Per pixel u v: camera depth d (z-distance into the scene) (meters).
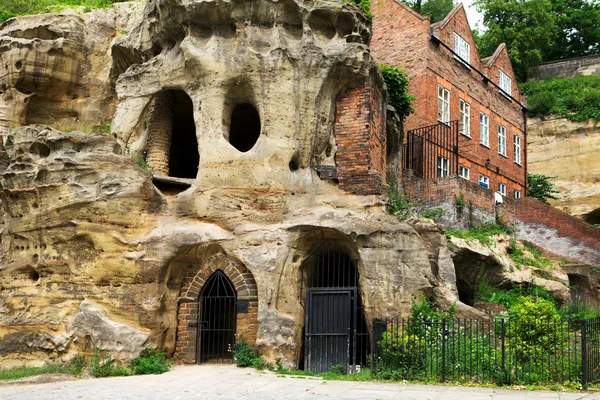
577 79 45.62
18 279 16.50
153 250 15.79
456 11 31.38
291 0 16.97
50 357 15.43
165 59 17.77
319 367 15.29
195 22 17.14
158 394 11.59
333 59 17.02
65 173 16.00
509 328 13.64
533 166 41.41
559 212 25.62
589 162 39.72
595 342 13.14
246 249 15.90
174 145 22.02
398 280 15.69
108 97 21.03
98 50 21.30
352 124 17.41
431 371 13.18
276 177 16.53
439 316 15.41
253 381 13.17
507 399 10.84
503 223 25.55
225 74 16.83
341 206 16.75
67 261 15.85
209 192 16.50
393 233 15.91
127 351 14.81
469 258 20.59
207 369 15.03
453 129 29.31
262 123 16.84
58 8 23.33
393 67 24.28
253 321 15.73
